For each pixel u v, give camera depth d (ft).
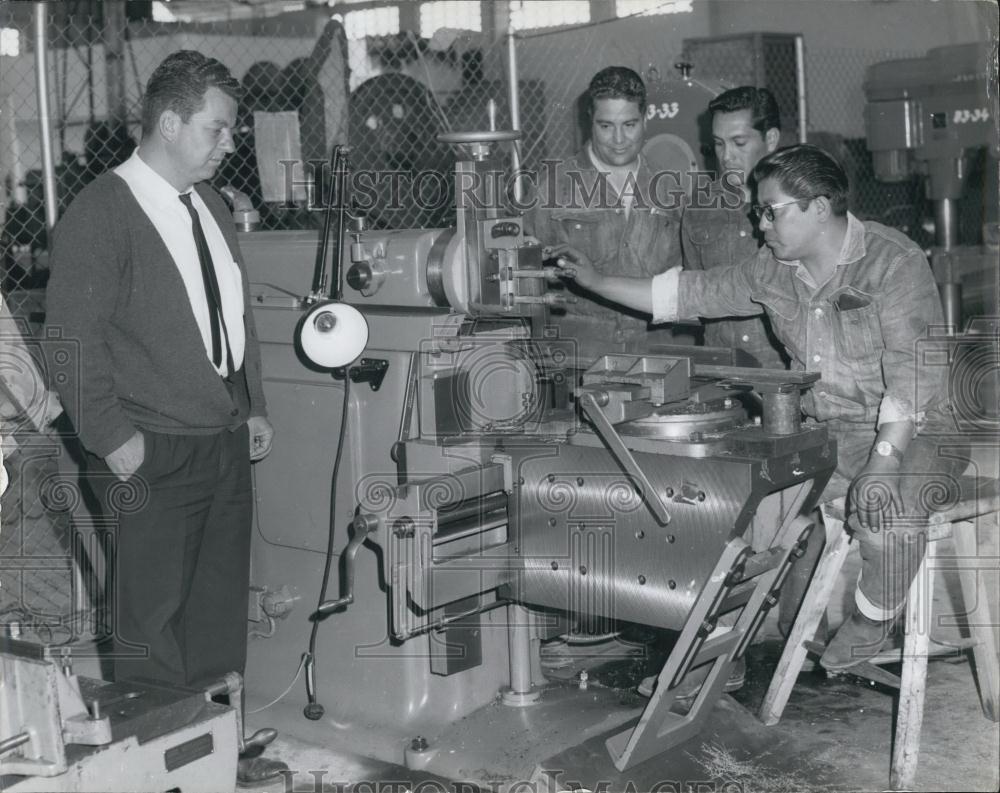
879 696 10.34
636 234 12.23
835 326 9.60
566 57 19.25
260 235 10.36
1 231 14.48
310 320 8.42
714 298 10.20
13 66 15.56
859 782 8.81
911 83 22.34
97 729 6.80
